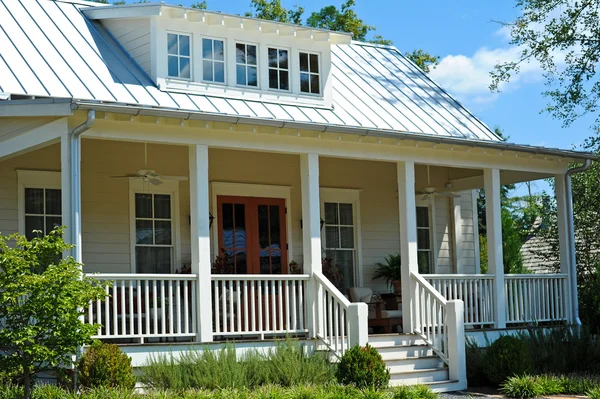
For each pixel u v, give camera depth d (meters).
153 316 13.07
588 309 18.47
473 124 18.34
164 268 15.85
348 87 17.88
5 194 14.34
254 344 13.36
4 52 14.11
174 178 16.02
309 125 13.69
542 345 15.52
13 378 10.92
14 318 10.38
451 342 14.23
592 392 12.66
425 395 12.28
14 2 15.92
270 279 13.68
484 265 29.58
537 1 22.75
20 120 12.70
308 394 11.23
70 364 10.69
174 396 11.06
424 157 15.80
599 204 22.62
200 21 15.12
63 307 10.18
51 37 15.14
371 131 14.38
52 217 14.73
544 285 17.36
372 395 11.41
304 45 16.38
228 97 15.28
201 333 12.95
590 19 22.53
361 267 18.48
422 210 19.84
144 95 14.21
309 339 13.88
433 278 15.37
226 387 11.83
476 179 19.44
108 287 12.55
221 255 16.55
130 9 15.19
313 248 14.25
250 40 15.77
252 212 17.06
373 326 17.31
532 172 17.80
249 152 17.16
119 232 15.41
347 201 18.53
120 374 11.36
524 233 30.08
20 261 10.20
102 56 15.10
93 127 12.39
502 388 13.85
